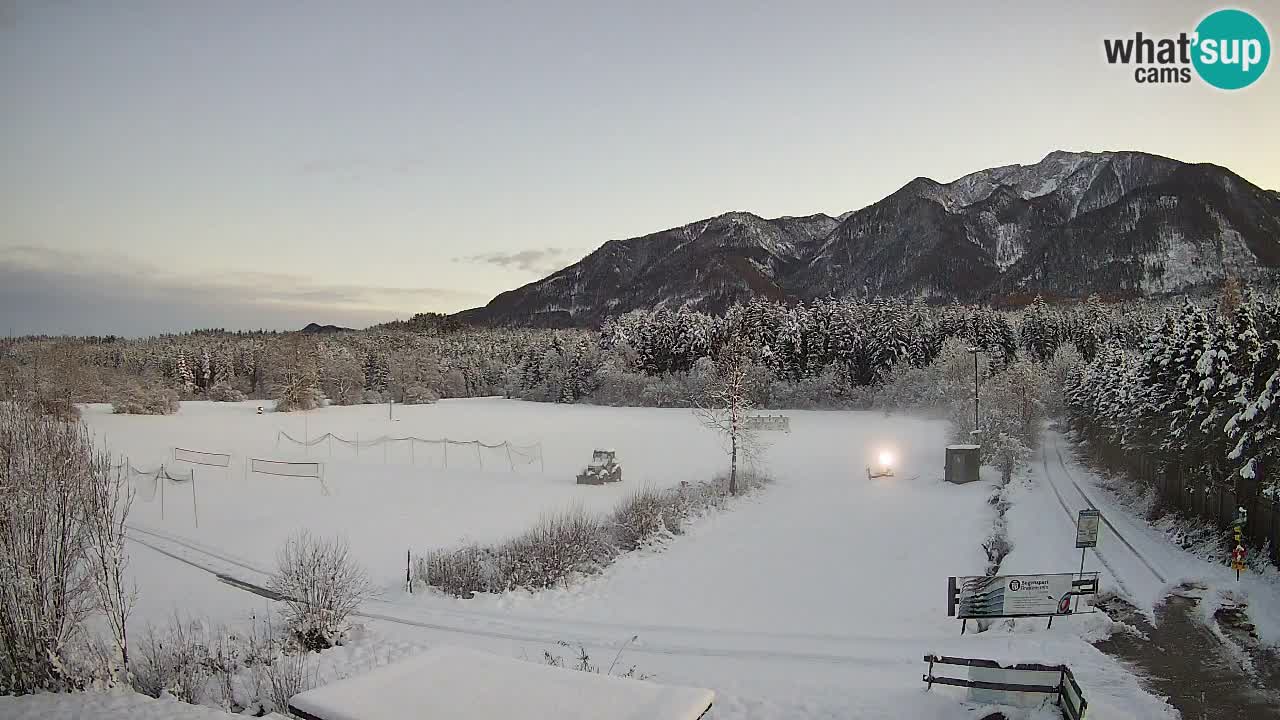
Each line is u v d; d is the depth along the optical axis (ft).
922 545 82.69
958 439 157.17
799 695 38.52
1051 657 43.21
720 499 108.17
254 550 77.41
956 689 38.42
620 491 118.42
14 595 34.19
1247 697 37.17
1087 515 55.21
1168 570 62.03
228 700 36.96
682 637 51.78
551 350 392.68
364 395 370.32
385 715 20.40
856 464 150.20
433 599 60.85
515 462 154.61
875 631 53.11
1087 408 166.71
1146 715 34.76
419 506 104.78
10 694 33.42
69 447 37.81
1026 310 400.67
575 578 67.72
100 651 36.86
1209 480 76.02
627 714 20.47
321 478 121.80
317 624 47.65
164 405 274.36
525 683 22.45
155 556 74.64
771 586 66.95
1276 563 57.98
